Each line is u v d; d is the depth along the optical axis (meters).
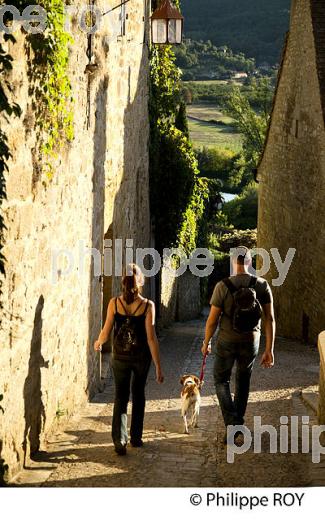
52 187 7.50
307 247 17.83
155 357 7.09
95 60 9.82
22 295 6.57
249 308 7.13
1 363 6.02
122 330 7.04
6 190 5.92
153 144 18.27
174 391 10.69
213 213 23.80
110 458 7.03
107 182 11.41
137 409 7.34
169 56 18.89
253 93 45.59
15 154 6.17
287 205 19.88
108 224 11.63
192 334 19.14
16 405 6.47
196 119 61.50
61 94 7.41
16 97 6.12
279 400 9.28
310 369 11.91
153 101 18.11
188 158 19.25
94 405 9.68
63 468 6.71
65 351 8.39
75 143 8.60
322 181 16.39
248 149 45.12
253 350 7.27
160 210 19.25
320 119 16.38
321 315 16.66
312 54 17.06
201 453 7.23
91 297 9.99
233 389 10.05
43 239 7.23
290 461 6.80
